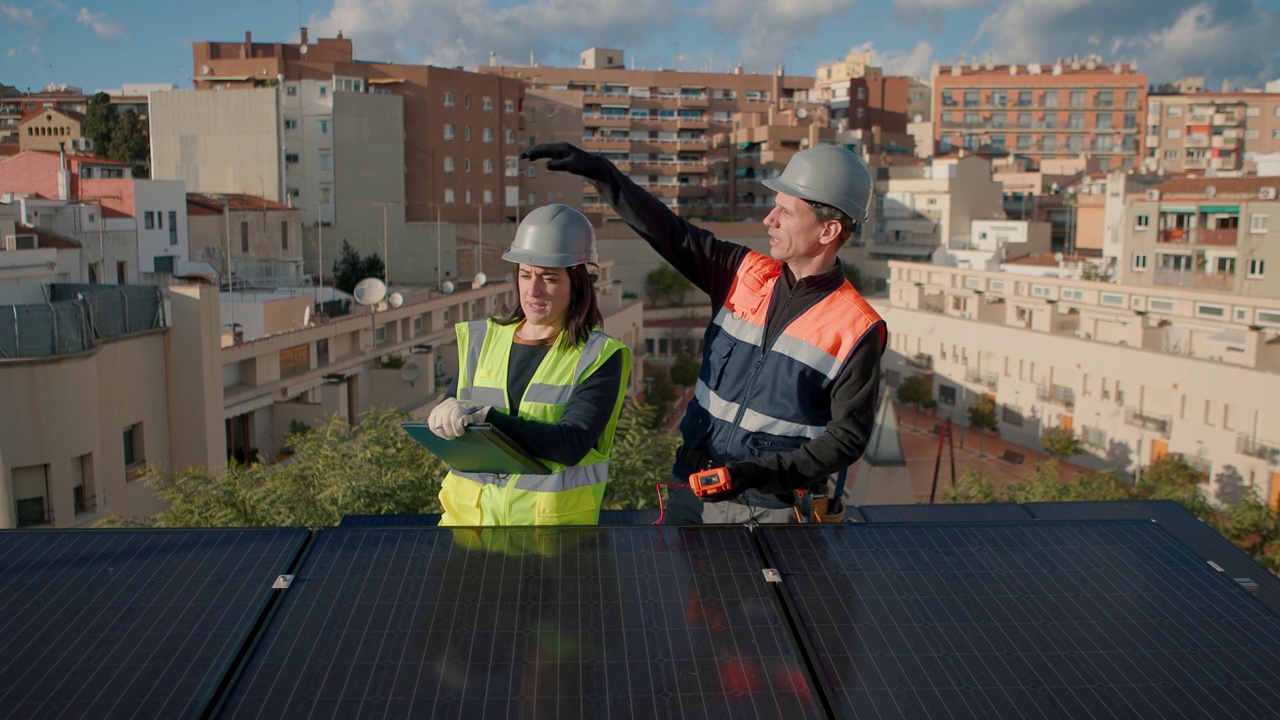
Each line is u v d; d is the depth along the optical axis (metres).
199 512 13.70
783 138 92.75
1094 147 116.44
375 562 3.02
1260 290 50.28
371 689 2.41
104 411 21.14
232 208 51.91
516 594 2.85
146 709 2.33
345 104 66.69
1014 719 2.40
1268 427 40.44
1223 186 52.69
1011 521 3.47
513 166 76.25
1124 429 46.59
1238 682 2.58
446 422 3.04
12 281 27.17
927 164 95.25
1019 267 65.94
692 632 2.69
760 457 3.52
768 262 3.73
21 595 2.83
